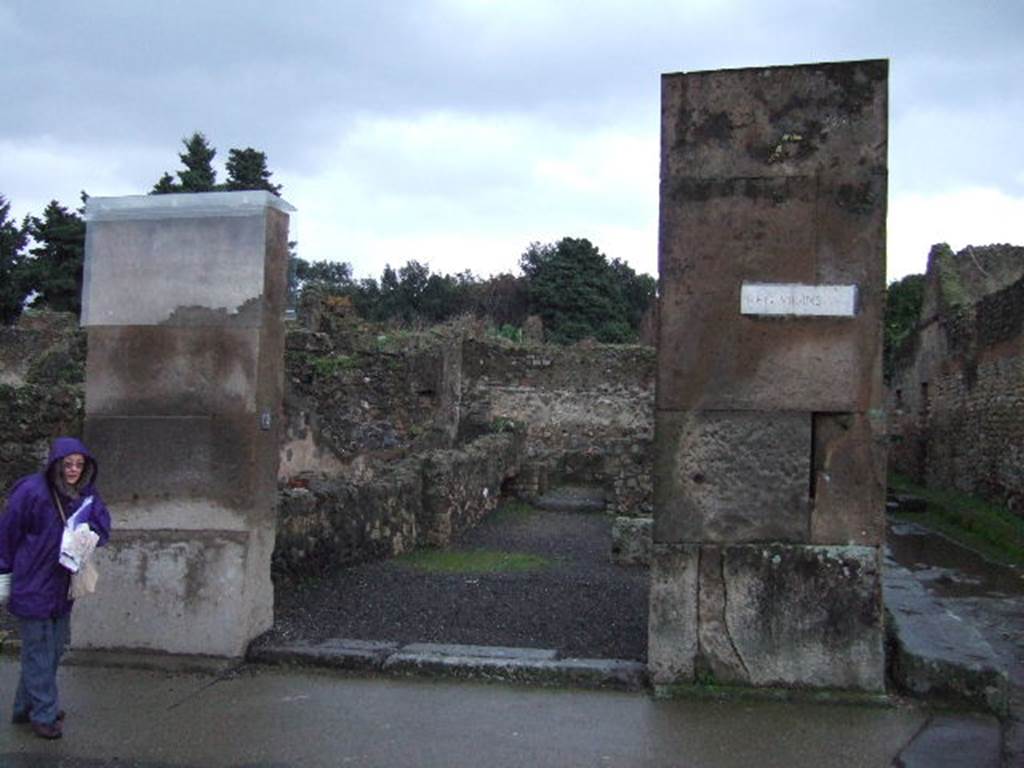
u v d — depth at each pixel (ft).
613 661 18.76
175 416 19.99
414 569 29.84
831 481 17.70
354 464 45.01
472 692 17.80
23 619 15.39
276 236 20.63
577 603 24.91
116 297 20.36
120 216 20.52
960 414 67.21
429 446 53.01
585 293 143.02
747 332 17.93
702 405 18.02
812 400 17.74
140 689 17.97
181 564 19.71
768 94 17.93
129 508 19.97
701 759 14.62
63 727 15.94
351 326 59.26
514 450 54.29
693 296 18.10
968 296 72.59
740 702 17.29
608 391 73.00
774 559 17.65
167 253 20.26
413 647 19.70
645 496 48.16
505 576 28.94
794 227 17.85
